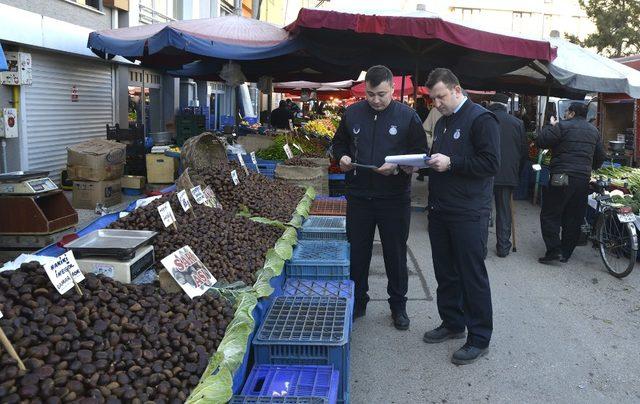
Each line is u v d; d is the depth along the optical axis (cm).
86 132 1225
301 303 389
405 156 404
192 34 843
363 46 943
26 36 936
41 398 208
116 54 873
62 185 1069
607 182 776
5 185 561
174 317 291
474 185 416
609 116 1502
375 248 792
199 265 367
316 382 303
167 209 421
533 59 854
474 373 425
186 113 1666
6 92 945
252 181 652
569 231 709
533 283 642
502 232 746
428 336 472
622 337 496
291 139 1070
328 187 950
